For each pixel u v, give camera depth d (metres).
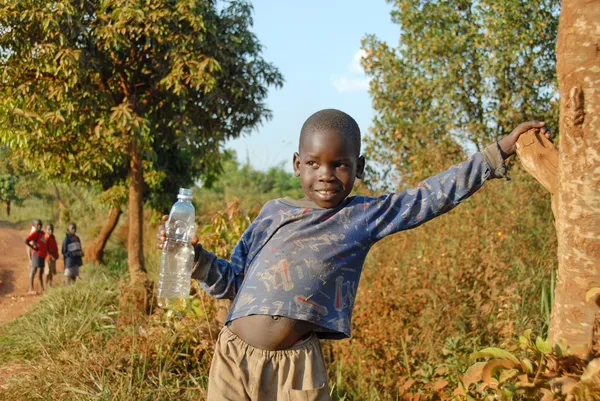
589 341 2.38
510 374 2.36
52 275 12.54
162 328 5.46
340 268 2.31
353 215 2.35
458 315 4.66
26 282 13.34
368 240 2.35
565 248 2.51
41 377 5.23
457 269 5.15
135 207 9.62
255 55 9.73
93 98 8.80
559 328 2.54
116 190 12.93
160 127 10.60
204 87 9.28
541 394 2.38
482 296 4.94
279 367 2.27
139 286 6.85
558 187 2.56
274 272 2.30
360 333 5.27
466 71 9.98
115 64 9.14
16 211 26.34
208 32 8.91
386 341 4.96
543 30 9.43
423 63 10.30
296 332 2.27
